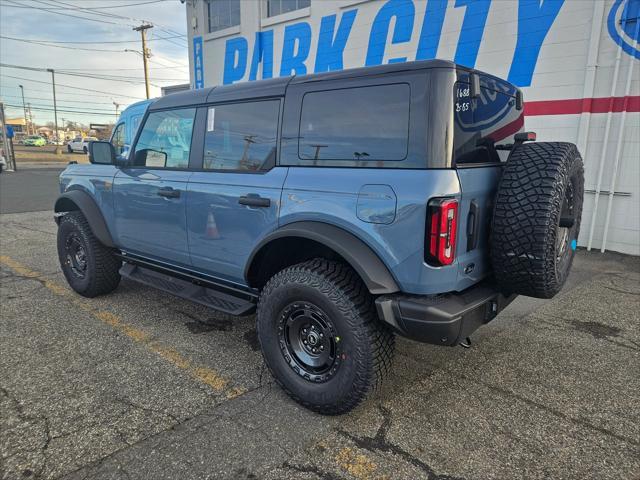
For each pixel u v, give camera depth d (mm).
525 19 6719
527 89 6875
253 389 2883
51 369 3088
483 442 2396
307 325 2635
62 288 4848
